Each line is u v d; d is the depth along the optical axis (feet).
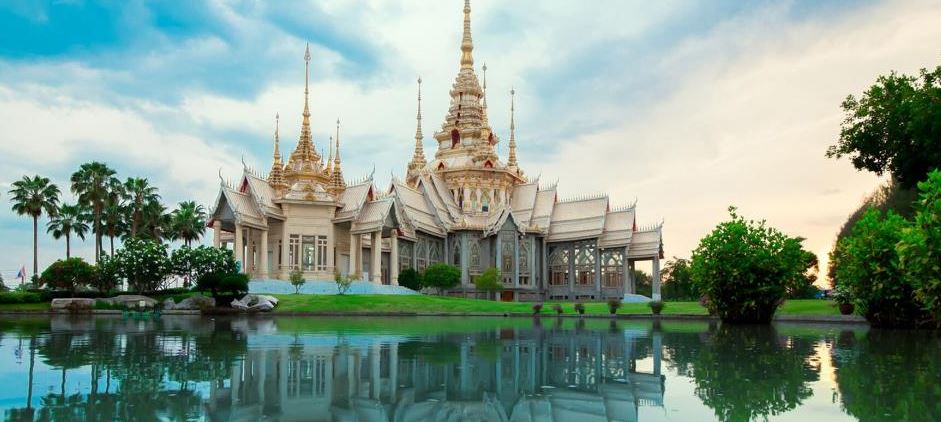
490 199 359.87
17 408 42.93
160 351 77.66
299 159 296.92
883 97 166.91
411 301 209.26
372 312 188.34
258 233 261.24
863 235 126.72
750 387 51.93
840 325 137.59
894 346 85.46
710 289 144.66
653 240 338.54
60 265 246.27
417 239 315.58
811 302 194.08
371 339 96.73
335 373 60.34
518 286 325.21
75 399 46.26
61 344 86.84
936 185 90.89
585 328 129.29
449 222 337.52
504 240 326.65
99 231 296.92
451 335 106.52
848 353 76.33
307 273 254.88
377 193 289.53
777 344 89.15
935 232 88.94
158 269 224.33
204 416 41.50
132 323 142.31
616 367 64.90
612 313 184.96
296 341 92.43
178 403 45.29
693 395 48.91
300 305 195.31
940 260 88.99
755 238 142.10
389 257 304.71
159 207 325.62
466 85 391.04
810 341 94.22
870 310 126.52
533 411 44.27
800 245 143.84
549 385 54.54
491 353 77.46
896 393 48.60
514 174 372.17
